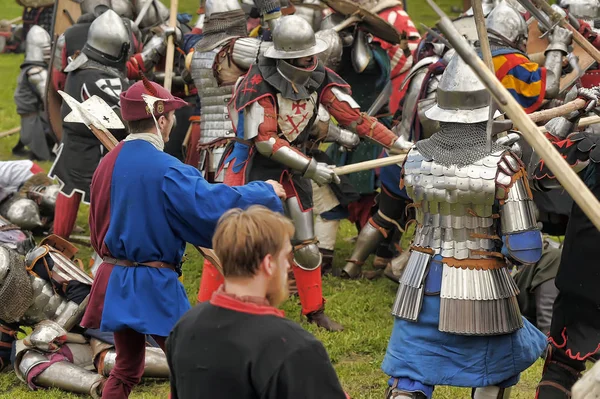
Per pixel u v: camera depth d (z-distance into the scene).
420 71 6.97
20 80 11.20
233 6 6.69
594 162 4.47
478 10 3.84
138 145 4.43
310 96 6.00
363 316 6.75
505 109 2.98
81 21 8.38
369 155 7.77
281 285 2.99
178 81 8.48
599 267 4.50
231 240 2.91
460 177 4.11
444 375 4.19
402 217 7.49
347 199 7.64
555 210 5.55
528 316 6.34
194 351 2.96
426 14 19.62
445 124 4.27
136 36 8.31
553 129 4.63
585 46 5.97
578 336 4.60
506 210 4.07
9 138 12.80
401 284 4.32
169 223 4.36
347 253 8.34
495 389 4.35
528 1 5.94
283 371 2.84
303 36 5.76
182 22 9.12
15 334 5.64
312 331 6.41
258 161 6.14
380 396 5.43
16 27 15.63
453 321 4.12
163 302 4.39
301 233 6.30
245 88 5.91
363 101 8.30
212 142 6.82
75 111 4.80
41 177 7.00
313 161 5.96
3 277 5.27
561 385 4.71
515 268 6.43
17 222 6.71
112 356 5.33
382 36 7.93
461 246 4.18
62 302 5.52
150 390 5.49
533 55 7.17
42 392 5.37
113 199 4.39
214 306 2.97
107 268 4.48
